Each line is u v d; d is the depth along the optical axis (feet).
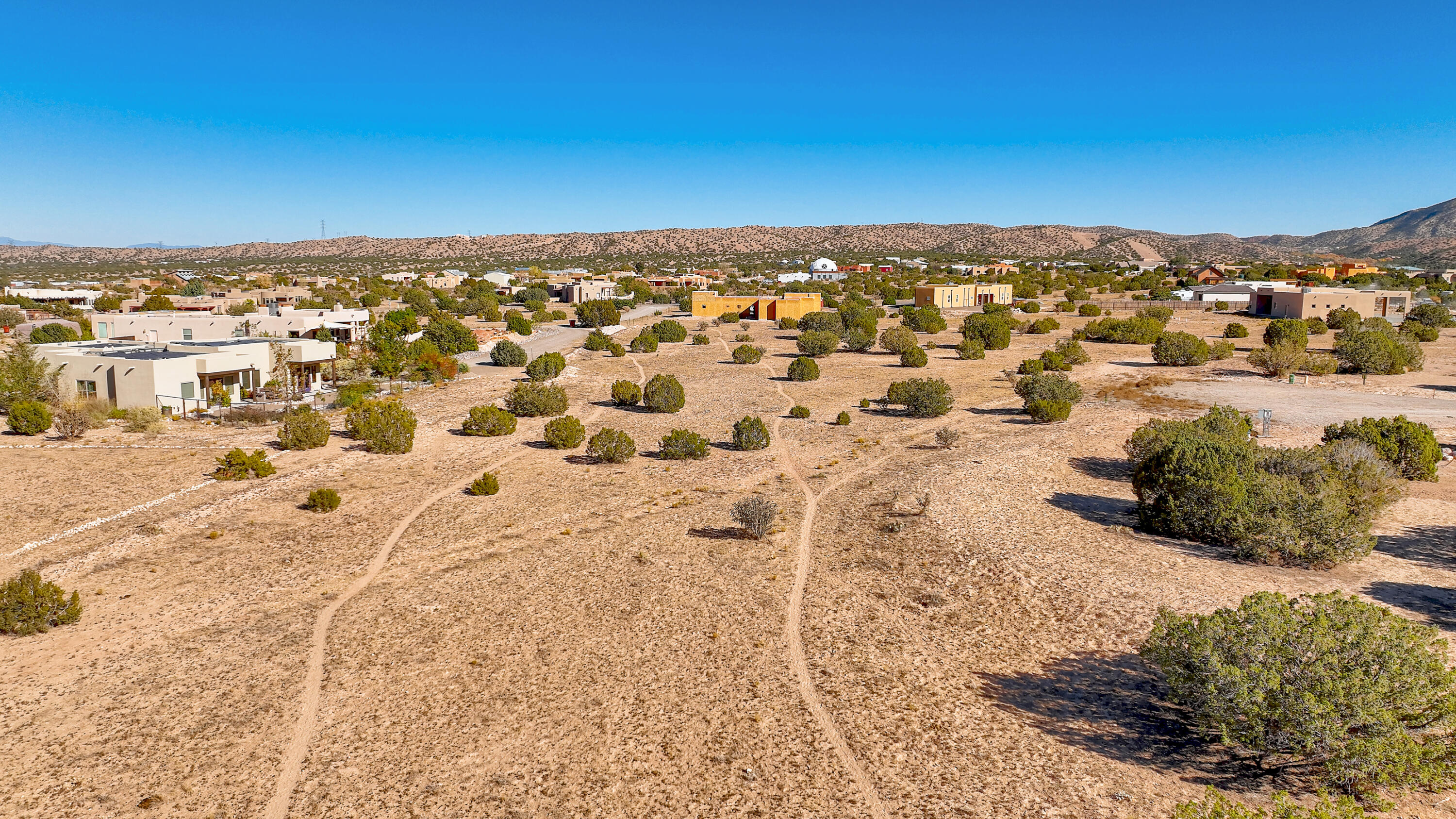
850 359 242.99
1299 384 176.14
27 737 48.26
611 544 82.74
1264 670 40.93
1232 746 44.29
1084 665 55.01
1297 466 86.22
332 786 43.16
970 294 400.67
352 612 66.54
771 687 52.75
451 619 64.59
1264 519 72.28
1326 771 41.11
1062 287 498.28
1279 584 67.46
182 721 49.78
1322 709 38.32
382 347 208.64
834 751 45.60
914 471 109.40
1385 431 101.86
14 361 149.18
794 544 82.23
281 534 87.66
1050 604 64.80
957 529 83.15
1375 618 42.91
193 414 149.18
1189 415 145.07
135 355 156.25
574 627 62.54
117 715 50.62
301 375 180.34
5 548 82.99
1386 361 181.78
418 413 160.25
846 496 100.53
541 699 51.85
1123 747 45.27
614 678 54.34
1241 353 226.17
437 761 45.29
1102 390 177.47
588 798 41.75
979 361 233.14
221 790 42.91
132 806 41.60
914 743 46.26
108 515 94.07
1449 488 95.61
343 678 55.06
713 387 196.75
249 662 57.67
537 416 159.53
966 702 50.70
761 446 130.31
